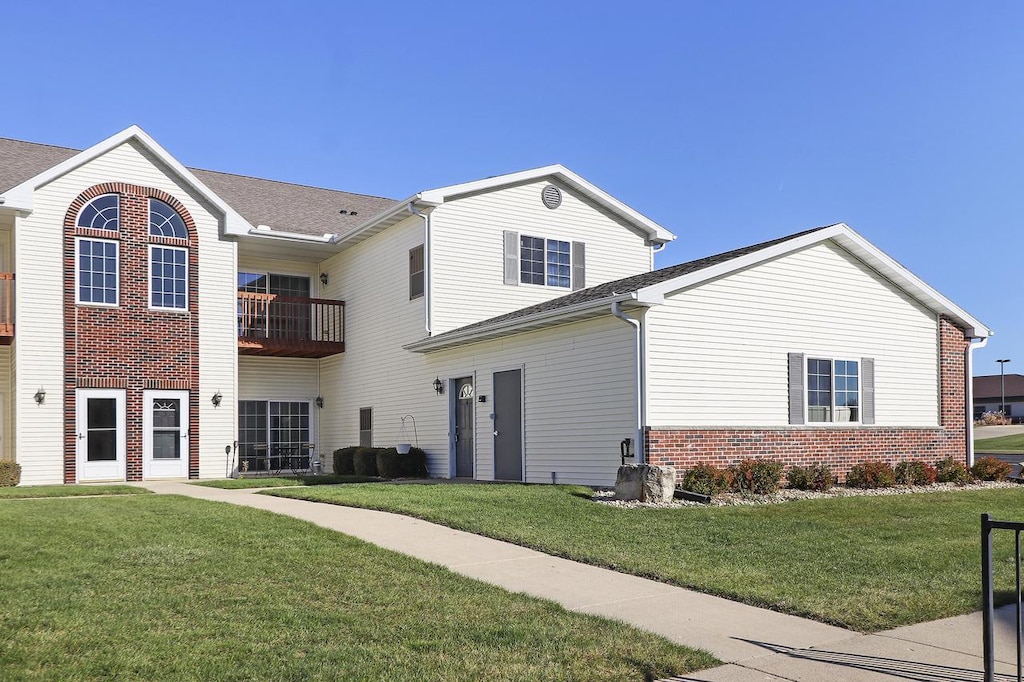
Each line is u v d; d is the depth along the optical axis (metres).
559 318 16.00
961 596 7.55
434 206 20.31
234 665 5.52
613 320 15.46
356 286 23.92
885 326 18.33
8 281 19.86
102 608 6.78
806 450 16.70
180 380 21.08
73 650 5.75
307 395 25.77
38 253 19.52
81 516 11.38
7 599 6.96
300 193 27.48
